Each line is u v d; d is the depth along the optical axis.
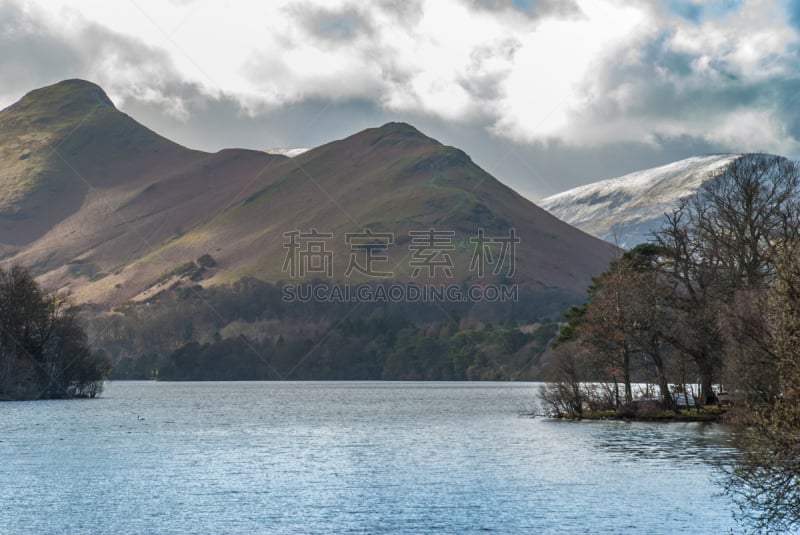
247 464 61.94
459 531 38.75
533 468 56.81
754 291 61.81
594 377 95.38
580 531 38.16
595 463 57.88
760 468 30.53
